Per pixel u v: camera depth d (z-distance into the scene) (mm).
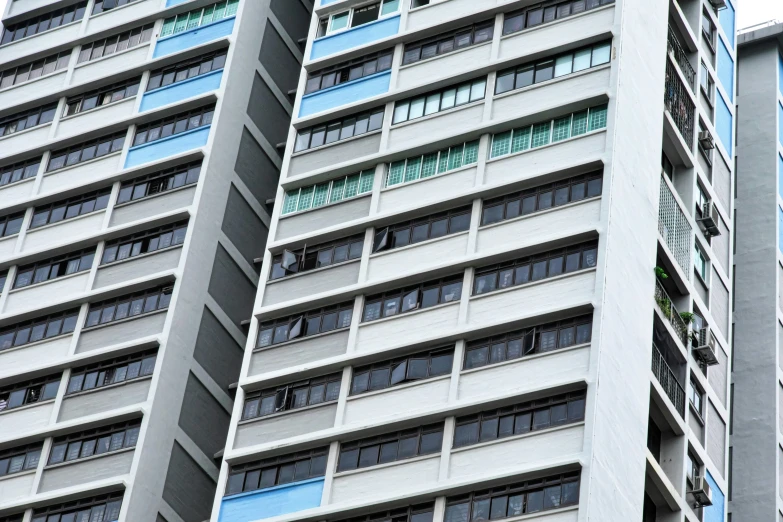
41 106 68562
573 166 53094
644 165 55125
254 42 66312
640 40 57281
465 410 49625
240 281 61781
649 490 51406
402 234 55312
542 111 55250
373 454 50594
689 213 58312
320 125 60188
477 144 56094
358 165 57844
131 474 54875
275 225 58125
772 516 61094
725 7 67000
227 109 63781
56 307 61125
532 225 52906
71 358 59094
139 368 57906
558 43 56719
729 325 59656
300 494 50938
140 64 66625
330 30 62812
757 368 64938
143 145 64375
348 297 54688
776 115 71562
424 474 49125
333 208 57500
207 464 57719
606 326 49719
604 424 47938
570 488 46562
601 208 52000
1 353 61125
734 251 68438
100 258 61906
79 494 55406
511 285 51938
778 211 69000
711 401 56156
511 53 57625
